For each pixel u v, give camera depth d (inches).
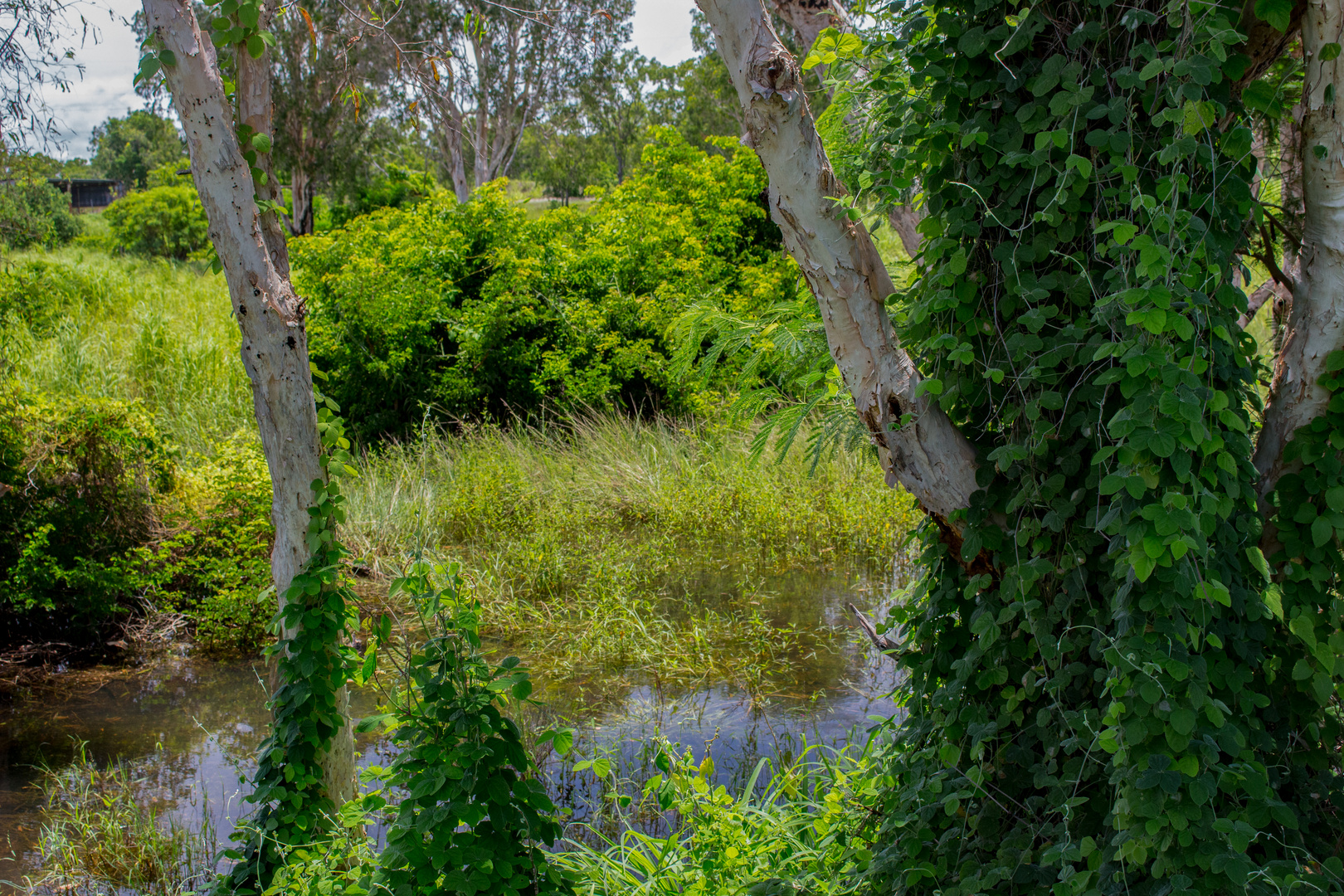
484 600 273.6
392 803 155.0
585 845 157.9
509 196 503.5
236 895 128.9
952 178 99.0
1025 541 92.7
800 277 143.7
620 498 366.0
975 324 97.3
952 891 94.5
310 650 136.4
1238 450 83.6
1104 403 89.3
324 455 140.8
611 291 456.1
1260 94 87.0
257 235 131.9
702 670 233.8
